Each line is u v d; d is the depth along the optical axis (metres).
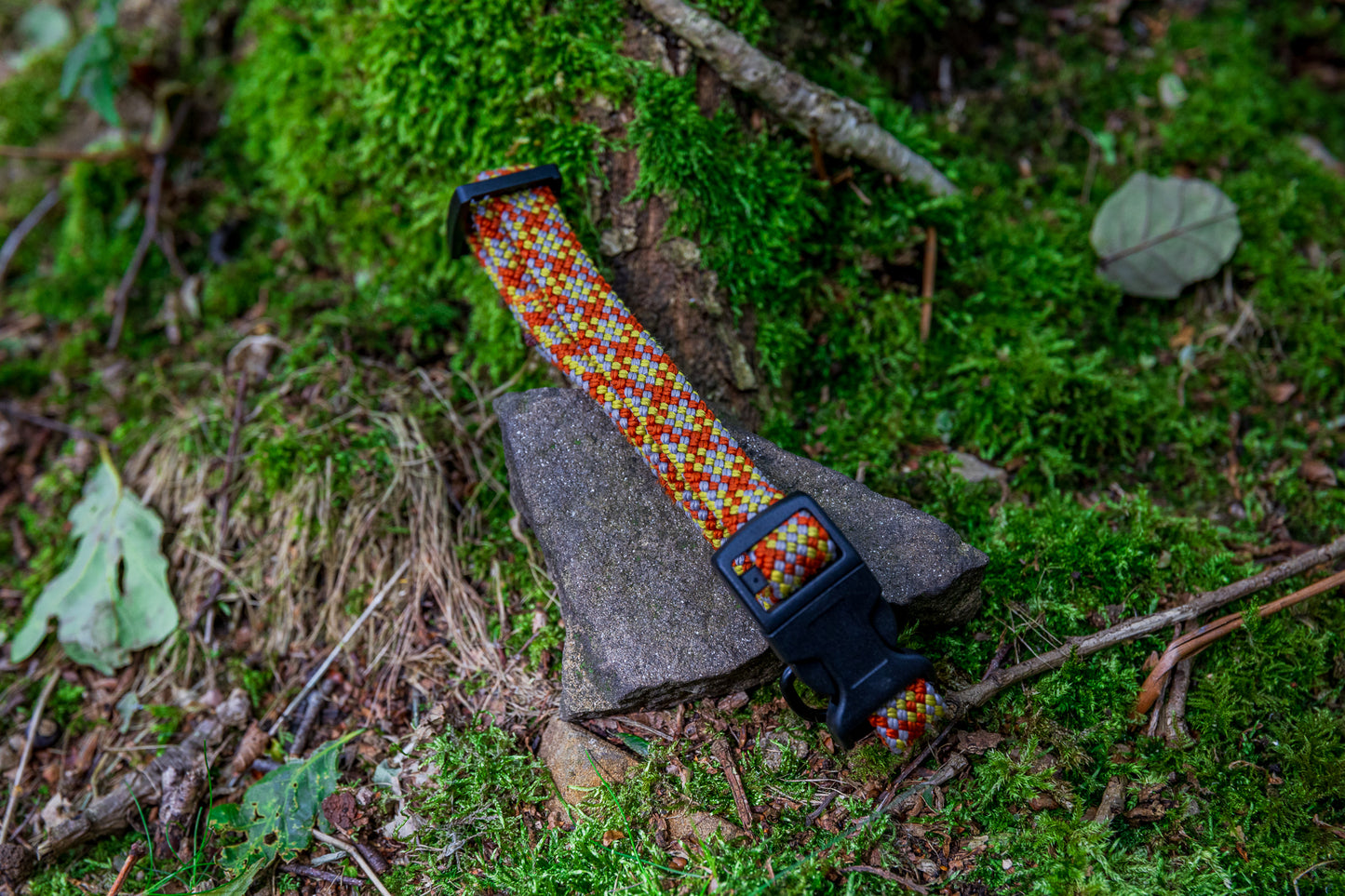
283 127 2.71
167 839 1.97
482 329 2.48
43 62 3.44
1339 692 1.97
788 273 2.38
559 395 2.02
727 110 2.31
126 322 2.89
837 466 2.29
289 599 2.24
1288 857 1.72
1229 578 2.08
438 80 2.31
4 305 3.08
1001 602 2.02
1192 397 2.49
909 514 1.92
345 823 1.88
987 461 2.36
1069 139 2.84
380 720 2.05
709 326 2.24
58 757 2.19
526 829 1.83
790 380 2.44
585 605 1.86
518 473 1.97
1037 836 1.72
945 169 2.60
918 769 1.79
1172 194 2.59
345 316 2.58
